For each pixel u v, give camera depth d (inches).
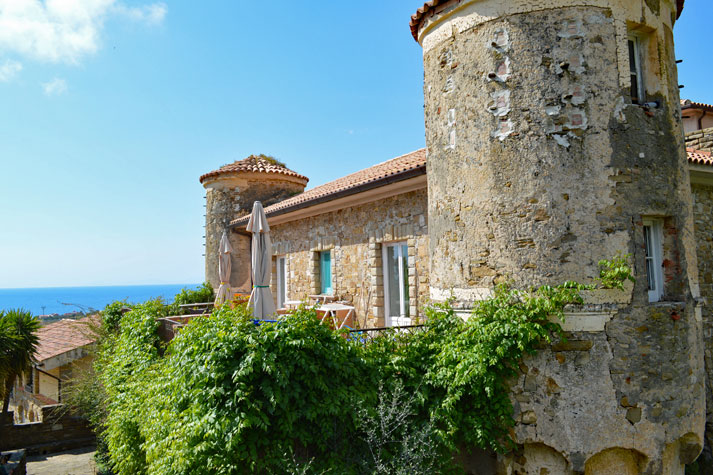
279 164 808.3
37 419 735.1
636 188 250.4
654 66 268.5
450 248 281.3
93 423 500.7
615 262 240.2
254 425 224.5
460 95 277.7
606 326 239.9
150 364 369.7
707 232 376.2
